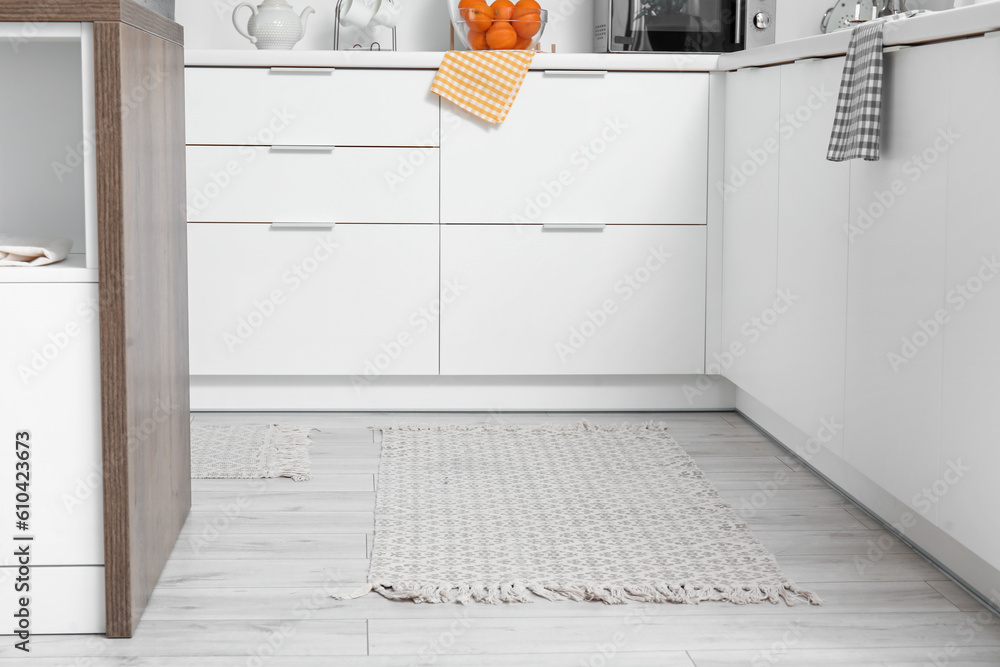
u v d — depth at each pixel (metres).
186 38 3.03
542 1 3.09
